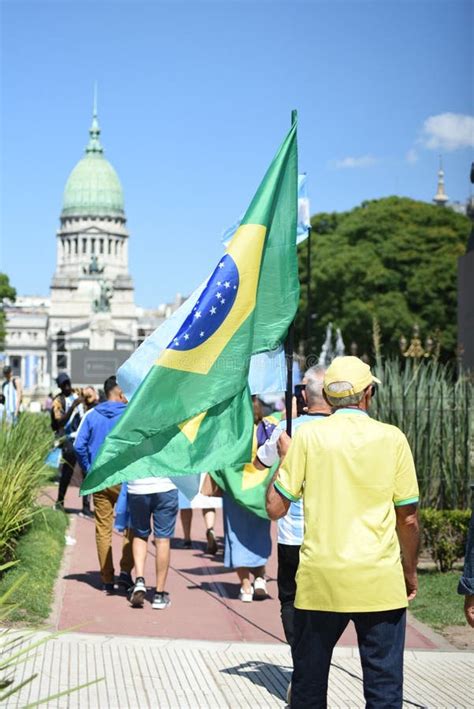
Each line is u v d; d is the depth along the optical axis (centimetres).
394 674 643
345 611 638
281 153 930
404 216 8250
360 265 7819
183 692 832
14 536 1362
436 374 1808
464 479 1638
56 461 1969
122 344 17075
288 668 916
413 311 7844
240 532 1269
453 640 1077
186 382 902
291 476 670
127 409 895
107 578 1316
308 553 655
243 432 923
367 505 653
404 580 671
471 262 2422
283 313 934
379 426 667
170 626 1120
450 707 809
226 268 906
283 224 936
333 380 684
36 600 1155
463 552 1464
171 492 1218
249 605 1253
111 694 815
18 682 819
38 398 15088
